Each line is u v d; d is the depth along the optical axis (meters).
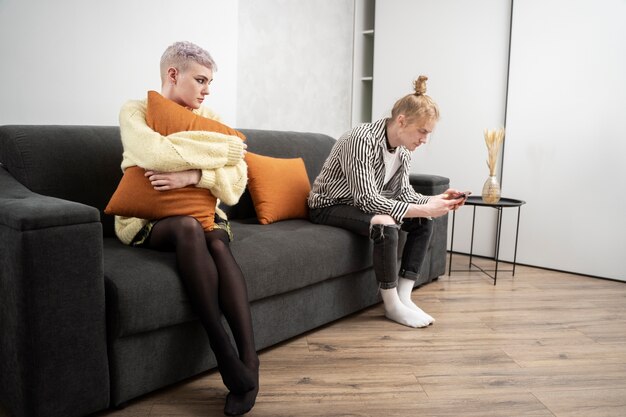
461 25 3.38
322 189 2.27
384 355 1.80
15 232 1.15
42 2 2.06
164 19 2.47
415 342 1.93
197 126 1.62
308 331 2.03
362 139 2.08
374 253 2.08
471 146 3.41
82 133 1.86
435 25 3.50
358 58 4.08
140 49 2.40
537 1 3.03
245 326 1.44
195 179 1.56
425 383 1.60
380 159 2.14
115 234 1.86
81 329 1.25
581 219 3.00
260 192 2.26
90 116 2.26
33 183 1.70
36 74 2.07
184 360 1.52
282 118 3.55
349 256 2.06
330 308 2.04
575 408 1.46
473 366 1.73
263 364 1.71
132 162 1.54
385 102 3.82
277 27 3.41
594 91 2.88
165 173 1.52
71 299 1.23
